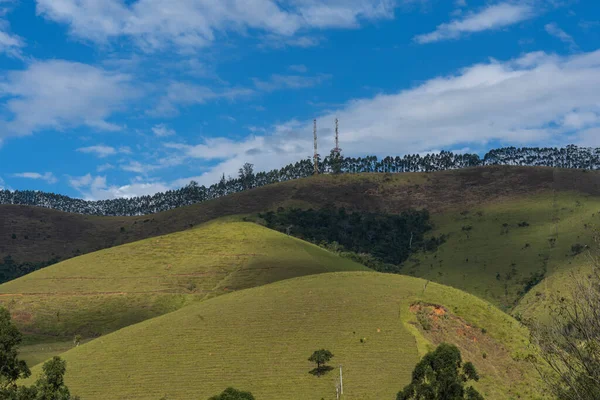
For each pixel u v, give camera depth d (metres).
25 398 59.72
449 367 60.72
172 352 87.38
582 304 28.05
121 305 148.38
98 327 138.50
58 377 63.94
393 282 111.81
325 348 83.88
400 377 74.81
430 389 56.91
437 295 103.88
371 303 98.25
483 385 76.62
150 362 85.00
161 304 147.75
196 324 96.75
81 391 78.12
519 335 91.88
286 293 107.81
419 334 87.38
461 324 93.31
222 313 100.75
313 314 95.44
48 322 140.75
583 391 26.97
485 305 102.50
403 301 99.19
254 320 95.56
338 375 76.44
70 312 145.50
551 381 29.45
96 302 150.12
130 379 80.44
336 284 110.69
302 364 80.25
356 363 79.19
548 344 28.95
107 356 89.06
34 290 158.12
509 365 83.25
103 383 79.94
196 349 87.50
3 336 62.81
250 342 88.00
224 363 82.50
